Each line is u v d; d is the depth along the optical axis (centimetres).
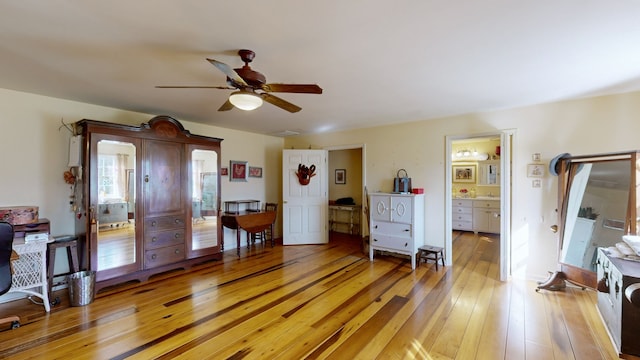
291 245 547
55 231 331
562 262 319
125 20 170
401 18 169
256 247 530
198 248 415
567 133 336
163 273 382
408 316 263
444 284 342
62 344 217
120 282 334
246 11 161
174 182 387
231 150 530
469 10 161
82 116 352
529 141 358
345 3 154
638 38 191
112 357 202
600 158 292
